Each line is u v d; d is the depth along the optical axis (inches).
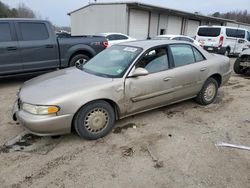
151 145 131.1
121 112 143.5
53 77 148.9
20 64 245.0
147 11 859.4
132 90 142.8
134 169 110.6
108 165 113.6
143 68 146.3
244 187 99.2
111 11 821.2
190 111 180.1
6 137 139.8
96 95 129.1
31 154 122.6
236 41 589.3
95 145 131.0
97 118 134.2
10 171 109.1
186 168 111.4
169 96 163.0
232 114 176.7
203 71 178.7
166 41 167.6
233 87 258.4
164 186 99.7
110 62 155.8
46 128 120.3
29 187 99.0
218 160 117.7
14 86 253.4
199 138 139.4
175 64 164.1
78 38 284.7
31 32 249.6
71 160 117.4
